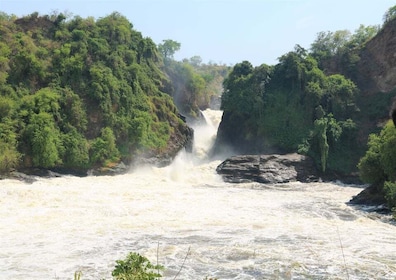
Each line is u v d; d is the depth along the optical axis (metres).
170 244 19.25
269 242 19.72
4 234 20.36
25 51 47.12
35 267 15.83
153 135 52.28
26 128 41.19
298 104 57.19
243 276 15.11
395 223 24.50
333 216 26.56
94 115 47.72
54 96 44.53
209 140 65.94
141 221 23.81
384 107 55.03
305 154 51.16
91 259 16.89
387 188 27.83
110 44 55.94
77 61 48.97
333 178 50.06
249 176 45.88
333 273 15.45
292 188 41.88
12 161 38.66
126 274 7.60
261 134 57.28
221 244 19.27
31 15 55.47
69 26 55.72
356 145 53.28
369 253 18.00
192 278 14.85
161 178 44.75
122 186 36.88
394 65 57.94
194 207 28.12
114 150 47.09
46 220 23.23
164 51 85.00
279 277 15.03
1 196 27.78
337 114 55.69
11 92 43.78
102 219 24.03
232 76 62.47
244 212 27.16
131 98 51.38
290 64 58.75
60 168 43.06
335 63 63.78
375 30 67.75
